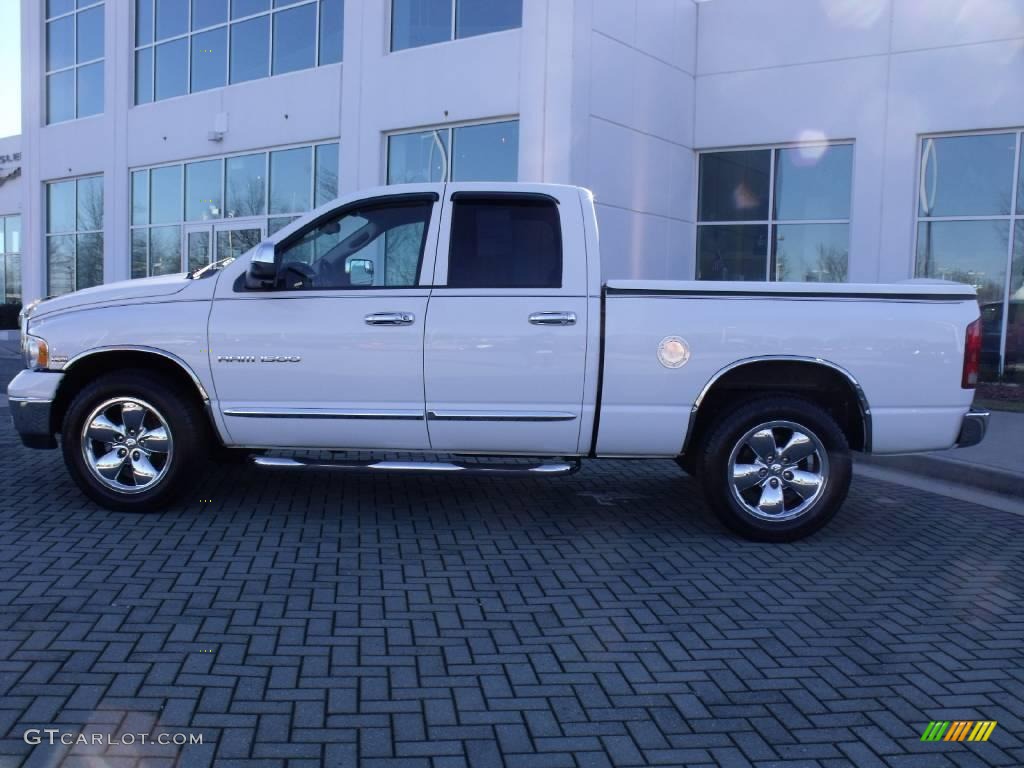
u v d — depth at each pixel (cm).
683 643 437
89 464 626
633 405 593
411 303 595
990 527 676
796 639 446
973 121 1467
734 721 361
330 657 407
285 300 605
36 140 2428
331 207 614
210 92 1942
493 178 1513
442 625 450
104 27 2222
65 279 2433
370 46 1644
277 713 354
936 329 593
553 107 1401
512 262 600
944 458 867
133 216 2180
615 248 1507
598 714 363
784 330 588
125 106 2145
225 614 452
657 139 1588
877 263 1553
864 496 780
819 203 1608
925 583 538
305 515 648
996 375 1497
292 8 1808
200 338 609
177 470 621
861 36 1537
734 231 1681
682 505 714
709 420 626
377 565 540
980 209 1495
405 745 334
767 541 613
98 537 574
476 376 592
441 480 781
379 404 601
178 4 2036
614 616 470
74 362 624
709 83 1667
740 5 1630
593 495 742
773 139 1620
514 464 607
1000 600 511
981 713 374
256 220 1894
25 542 559
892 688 395
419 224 610
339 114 1709
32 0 2397
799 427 599
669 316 588
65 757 316
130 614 447
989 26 1443
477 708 365
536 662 411
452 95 1532
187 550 554
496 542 598
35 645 407
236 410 611
